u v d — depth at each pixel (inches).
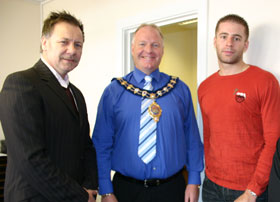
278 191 37.2
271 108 47.8
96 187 49.6
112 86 59.9
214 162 56.4
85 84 110.7
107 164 57.2
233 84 53.1
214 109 55.3
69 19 44.7
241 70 53.7
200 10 68.4
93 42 104.9
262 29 58.1
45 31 43.7
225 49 52.4
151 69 57.7
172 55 158.1
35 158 35.9
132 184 54.7
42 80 41.1
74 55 44.2
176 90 59.5
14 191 38.3
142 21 84.4
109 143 58.3
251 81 50.8
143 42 56.7
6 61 120.9
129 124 55.6
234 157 52.4
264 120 48.6
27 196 37.7
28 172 35.9
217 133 55.0
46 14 128.9
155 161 53.7
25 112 36.3
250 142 51.3
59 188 37.7
